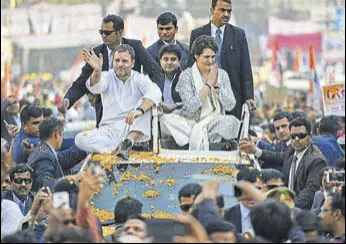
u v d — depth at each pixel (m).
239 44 17.19
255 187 12.43
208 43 15.52
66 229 10.74
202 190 12.12
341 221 12.06
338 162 14.89
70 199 12.40
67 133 22.09
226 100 15.57
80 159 16.62
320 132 19.50
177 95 16.39
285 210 11.28
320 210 14.05
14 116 24.06
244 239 11.05
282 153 16.98
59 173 15.96
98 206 14.34
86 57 15.27
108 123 15.30
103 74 15.31
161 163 14.57
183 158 14.70
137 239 11.38
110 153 14.94
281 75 41.69
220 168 14.57
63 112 16.48
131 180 14.52
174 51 16.53
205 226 11.13
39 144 15.99
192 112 15.48
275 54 43.53
